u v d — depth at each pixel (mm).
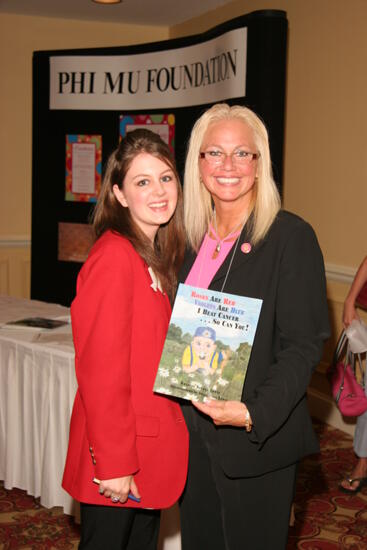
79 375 1693
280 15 3820
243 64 3979
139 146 1776
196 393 1683
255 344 1740
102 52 5098
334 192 4441
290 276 1700
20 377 3057
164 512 2416
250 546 1836
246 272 1766
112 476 1664
